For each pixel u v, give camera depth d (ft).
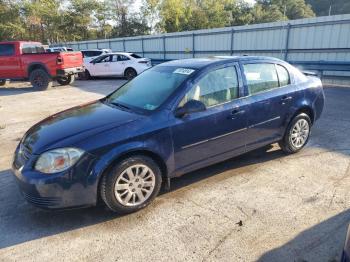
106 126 10.78
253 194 12.10
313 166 14.49
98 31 168.14
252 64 14.06
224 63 13.21
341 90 36.50
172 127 11.34
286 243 9.25
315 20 44.47
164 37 71.20
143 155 10.99
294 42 47.70
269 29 50.52
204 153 12.49
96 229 10.27
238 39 55.77
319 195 11.86
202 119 12.03
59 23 151.94
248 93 13.57
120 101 13.32
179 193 12.36
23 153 10.85
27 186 9.99
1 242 9.77
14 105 32.53
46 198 9.95
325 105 27.84
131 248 9.29
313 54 45.88
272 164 14.82
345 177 13.30
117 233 10.02
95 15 166.09
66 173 9.82
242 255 8.82
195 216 10.77
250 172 14.02
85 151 9.93
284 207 11.12
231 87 13.12
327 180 13.07
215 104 12.59
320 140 18.10
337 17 42.04
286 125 15.15
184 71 12.88
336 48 43.14
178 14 159.33
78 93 39.73
